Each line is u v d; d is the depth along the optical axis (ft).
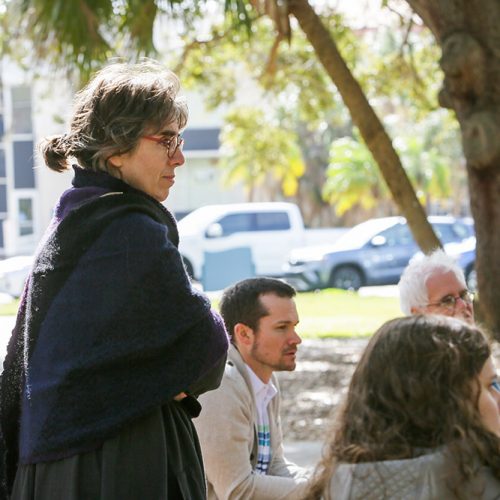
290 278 117.19
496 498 9.80
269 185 221.25
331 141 242.17
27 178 173.68
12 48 58.44
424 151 245.65
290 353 17.95
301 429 38.42
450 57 33.63
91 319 12.27
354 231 120.26
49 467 12.25
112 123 12.92
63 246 12.60
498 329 34.50
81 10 37.73
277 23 38.14
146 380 12.25
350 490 10.09
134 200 12.84
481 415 10.34
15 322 13.24
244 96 91.81
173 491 12.62
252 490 16.89
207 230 119.44
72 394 12.17
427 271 20.30
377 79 67.36
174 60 65.87
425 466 9.89
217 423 16.80
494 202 34.30
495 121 33.71
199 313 12.48
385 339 10.53
